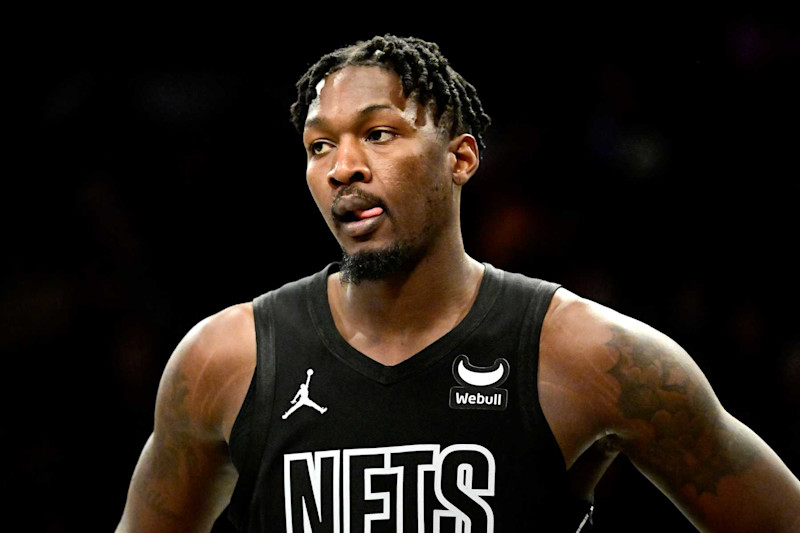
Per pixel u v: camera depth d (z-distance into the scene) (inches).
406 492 225.5
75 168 587.2
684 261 587.5
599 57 617.0
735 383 574.2
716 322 581.6
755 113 607.8
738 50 613.6
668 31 613.9
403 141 229.9
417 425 228.4
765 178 598.9
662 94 614.2
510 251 580.7
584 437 230.8
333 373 236.2
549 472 226.1
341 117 229.8
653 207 595.2
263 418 237.8
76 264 566.9
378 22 614.9
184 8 610.2
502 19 616.4
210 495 265.9
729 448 231.9
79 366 541.6
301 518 230.2
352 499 227.1
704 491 233.0
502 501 224.2
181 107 602.5
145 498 267.1
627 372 228.4
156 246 586.6
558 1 615.2
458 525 223.6
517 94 615.2
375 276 231.6
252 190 600.4
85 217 576.1
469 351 233.5
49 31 601.3
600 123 605.3
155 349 562.6
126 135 596.1
